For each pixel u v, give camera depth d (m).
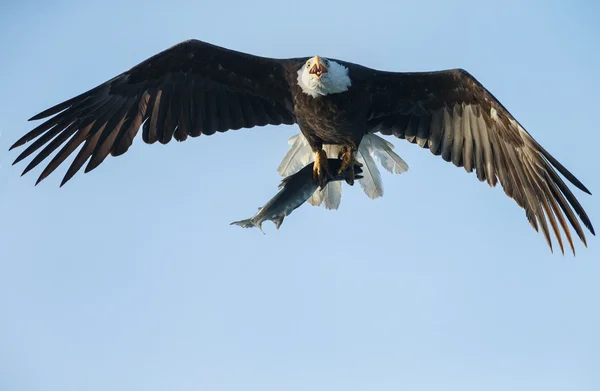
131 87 14.37
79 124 14.22
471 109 14.15
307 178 13.29
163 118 14.47
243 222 12.49
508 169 13.88
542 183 13.55
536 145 13.41
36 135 14.07
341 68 13.88
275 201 12.79
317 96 13.81
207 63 14.34
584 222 13.15
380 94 14.27
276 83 14.28
